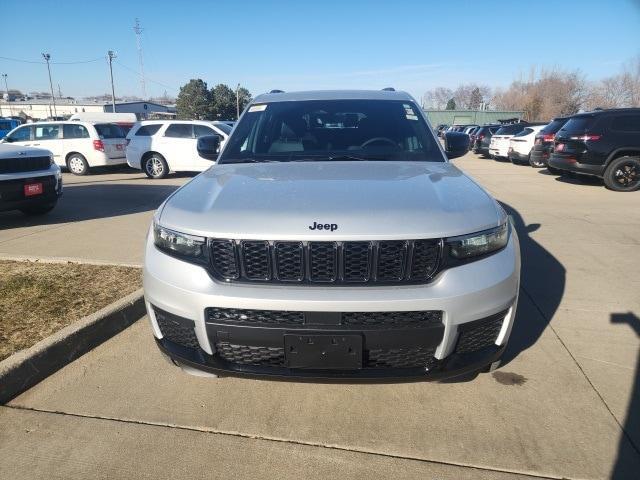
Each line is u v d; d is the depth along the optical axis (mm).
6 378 2525
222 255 2033
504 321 2172
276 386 2623
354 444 2170
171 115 78500
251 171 2719
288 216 2004
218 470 2025
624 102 60375
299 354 1962
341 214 1991
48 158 6730
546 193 9531
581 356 2893
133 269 4375
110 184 11250
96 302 3549
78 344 2963
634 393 2512
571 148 10172
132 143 12227
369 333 1913
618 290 3977
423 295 1918
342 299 1889
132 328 3344
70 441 2201
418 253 1967
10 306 3475
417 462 2055
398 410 2402
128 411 2414
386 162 2920
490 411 2381
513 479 1952
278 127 3350
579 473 1979
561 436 2195
